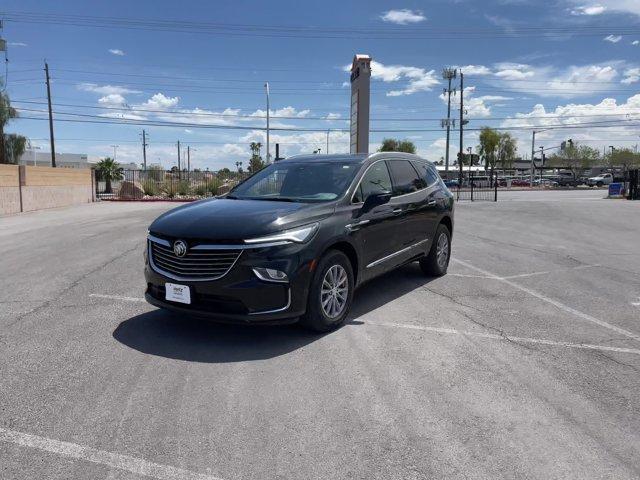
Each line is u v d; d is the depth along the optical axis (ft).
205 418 10.93
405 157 22.77
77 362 13.85
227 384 12.55
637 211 66.18
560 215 61.26
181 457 9.53
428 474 9.08
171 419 10.88
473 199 103.24
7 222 53.62
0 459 9.43
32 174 72.95
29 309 18.94
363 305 19.71
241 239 14.32
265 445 9.95
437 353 14.70
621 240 39.50
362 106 57.31
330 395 12.01
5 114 115.14
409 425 10.72
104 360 13.99
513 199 104.99
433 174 25.13
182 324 17.10
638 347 15.44
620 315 18.78
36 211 71.15
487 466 9.32
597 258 31.01
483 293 21.84
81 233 42.37
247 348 14.93
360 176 18.76
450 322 17.65
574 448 9.93
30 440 10.05
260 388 12.34
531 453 9.74
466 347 15.23
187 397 11.86
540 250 34.19
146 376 12.99
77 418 10.89
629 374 13.43
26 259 29.73
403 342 15.57
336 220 16.57
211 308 14.70
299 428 10.56
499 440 10.18
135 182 115.75
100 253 31.58
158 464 9.32
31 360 13.98
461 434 10.39
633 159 314.96
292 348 14.96
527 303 20.29
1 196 64.75
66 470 9.12
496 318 18.20
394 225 19.98
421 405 11.57
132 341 15.47
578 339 16.08
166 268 15.35
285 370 13.38
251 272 14.26
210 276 14.51
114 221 53.47
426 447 9.92
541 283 23.91
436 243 24.23
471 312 18.90
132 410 11.25
